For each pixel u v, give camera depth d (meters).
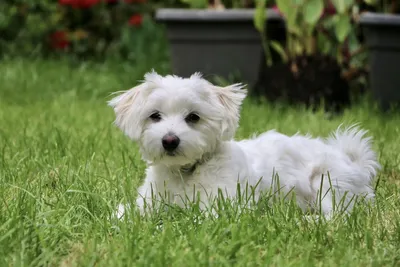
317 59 7.46
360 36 8.38
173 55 8.03
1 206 3.70
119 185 4.24
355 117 6.60
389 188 4.47
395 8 7.71
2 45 11.00
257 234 3.32
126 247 3.15
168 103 3.86
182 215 3.59
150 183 4.07
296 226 3.48
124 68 10.23
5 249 3.12
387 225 3.65
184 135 3.78
